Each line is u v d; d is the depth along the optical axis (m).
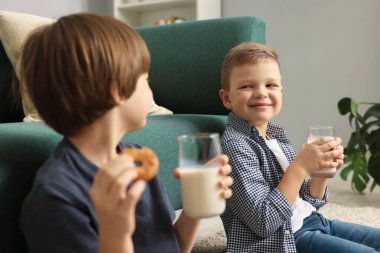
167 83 1.72
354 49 2.46
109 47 0.67
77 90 0.66
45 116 0.70
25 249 0.77
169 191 1.14
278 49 2.68
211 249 1.39
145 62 0.72
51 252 0.64
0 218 0.71
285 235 1.09
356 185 2.14
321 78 2.56
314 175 1.11
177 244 0.81
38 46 0.68
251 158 1.12
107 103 0.68
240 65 1.20
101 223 0.57
